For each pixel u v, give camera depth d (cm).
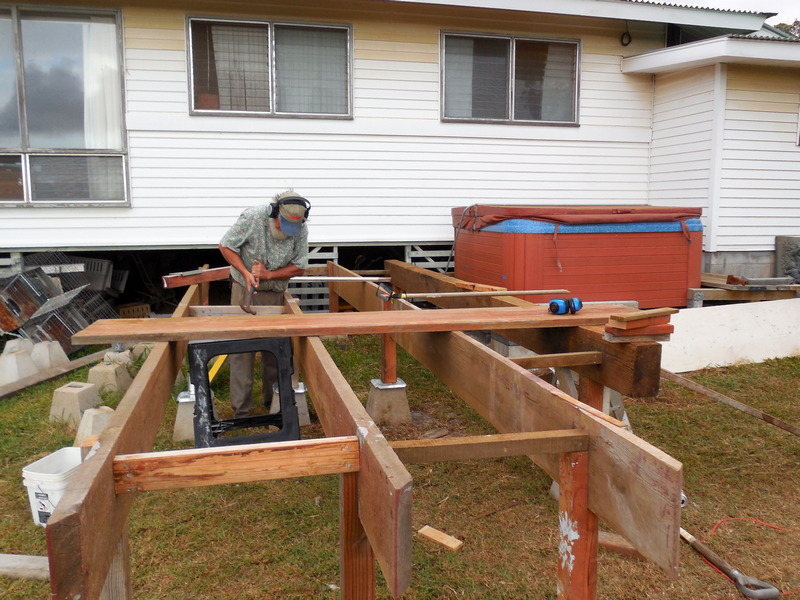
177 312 373
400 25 720
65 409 450
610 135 802
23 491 354
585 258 579
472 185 767
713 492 359
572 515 195
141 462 164
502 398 251
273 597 263
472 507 339
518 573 280
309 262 761
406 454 190
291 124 706
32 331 603
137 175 675
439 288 541
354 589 191
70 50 650
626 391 278
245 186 704
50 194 658
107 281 739
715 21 743
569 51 779
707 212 735
